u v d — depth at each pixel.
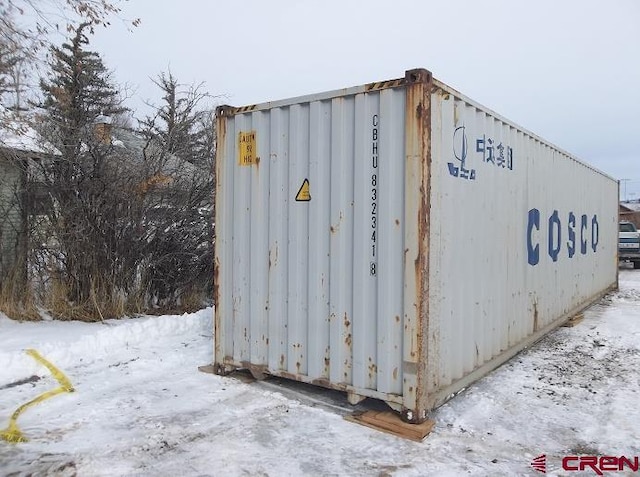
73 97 8.29
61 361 5.39
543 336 6.85
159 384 4.83
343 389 4.12
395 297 3.82
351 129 4.09
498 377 5.21
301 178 4.41
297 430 3.80
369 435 3.72
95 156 7.91
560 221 7.30
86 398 4.41
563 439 3.72
